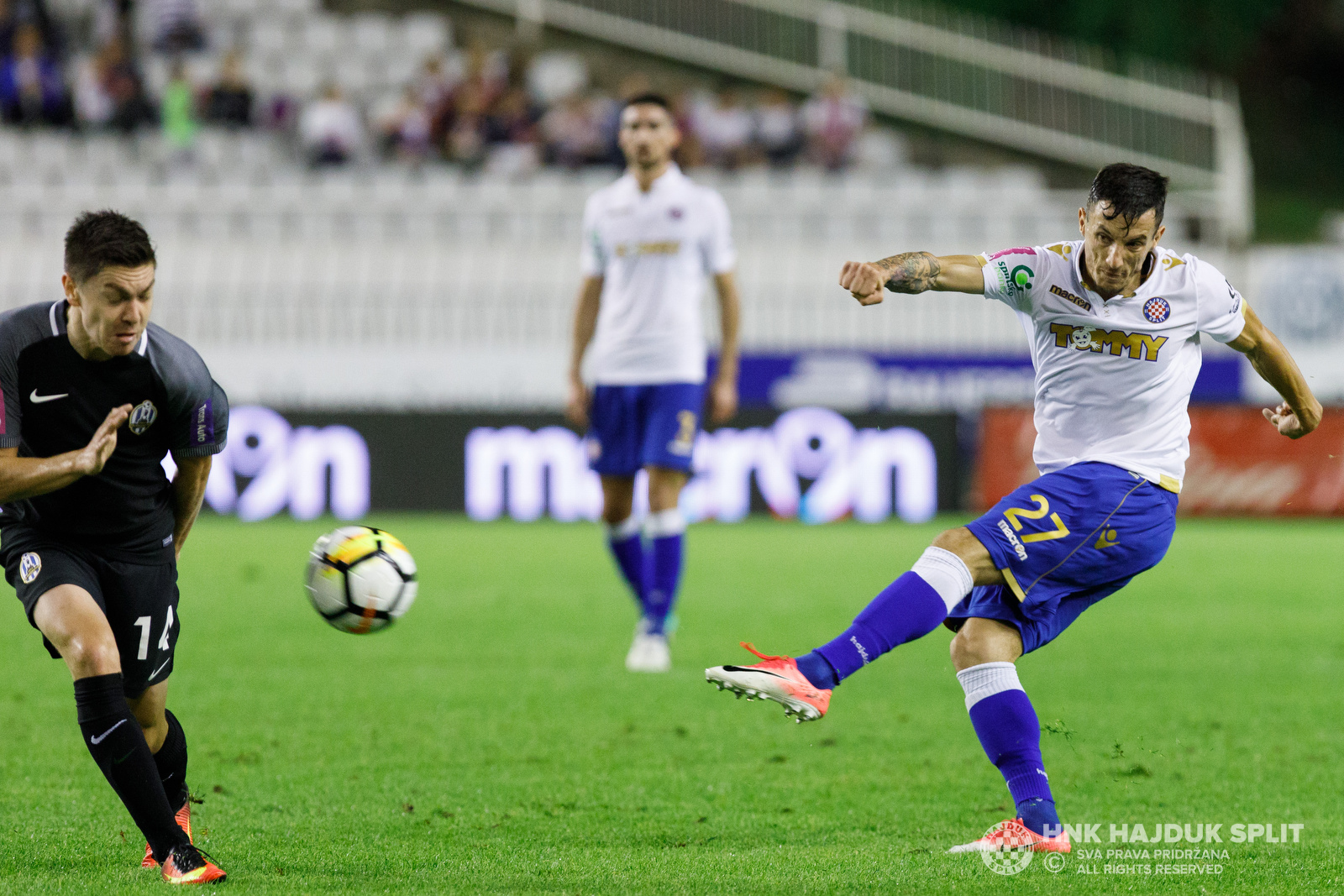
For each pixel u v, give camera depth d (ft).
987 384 214.90
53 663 91.91
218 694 82.02
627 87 268.41
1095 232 47.01
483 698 81.10
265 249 236.84
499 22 307.99
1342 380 228.63
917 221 252.21
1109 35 387.34
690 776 62.13
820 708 44.55
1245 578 144.87
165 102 263.29
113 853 47.70
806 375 214.90
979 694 49.14
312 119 263.08
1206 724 74.90
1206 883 44.29
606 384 95.71
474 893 42.73
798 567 149.28
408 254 237.45
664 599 93.15
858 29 301.02
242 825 52.49
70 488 45.03
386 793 58.44
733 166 271.90
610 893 42.80
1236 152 279.49
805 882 44.19
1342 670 92.12
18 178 256.32
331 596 50.78
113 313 42.55
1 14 268.62
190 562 150.10
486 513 203.00
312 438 201.05
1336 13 438.81
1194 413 209.87
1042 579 48.73
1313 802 57.62
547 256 238.07
